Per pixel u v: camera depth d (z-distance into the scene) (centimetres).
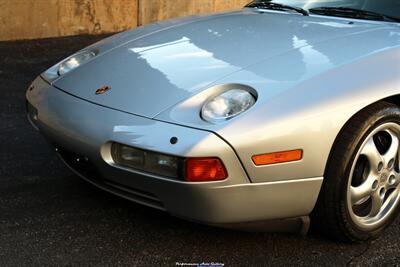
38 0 738
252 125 221
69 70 298
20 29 735
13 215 279
